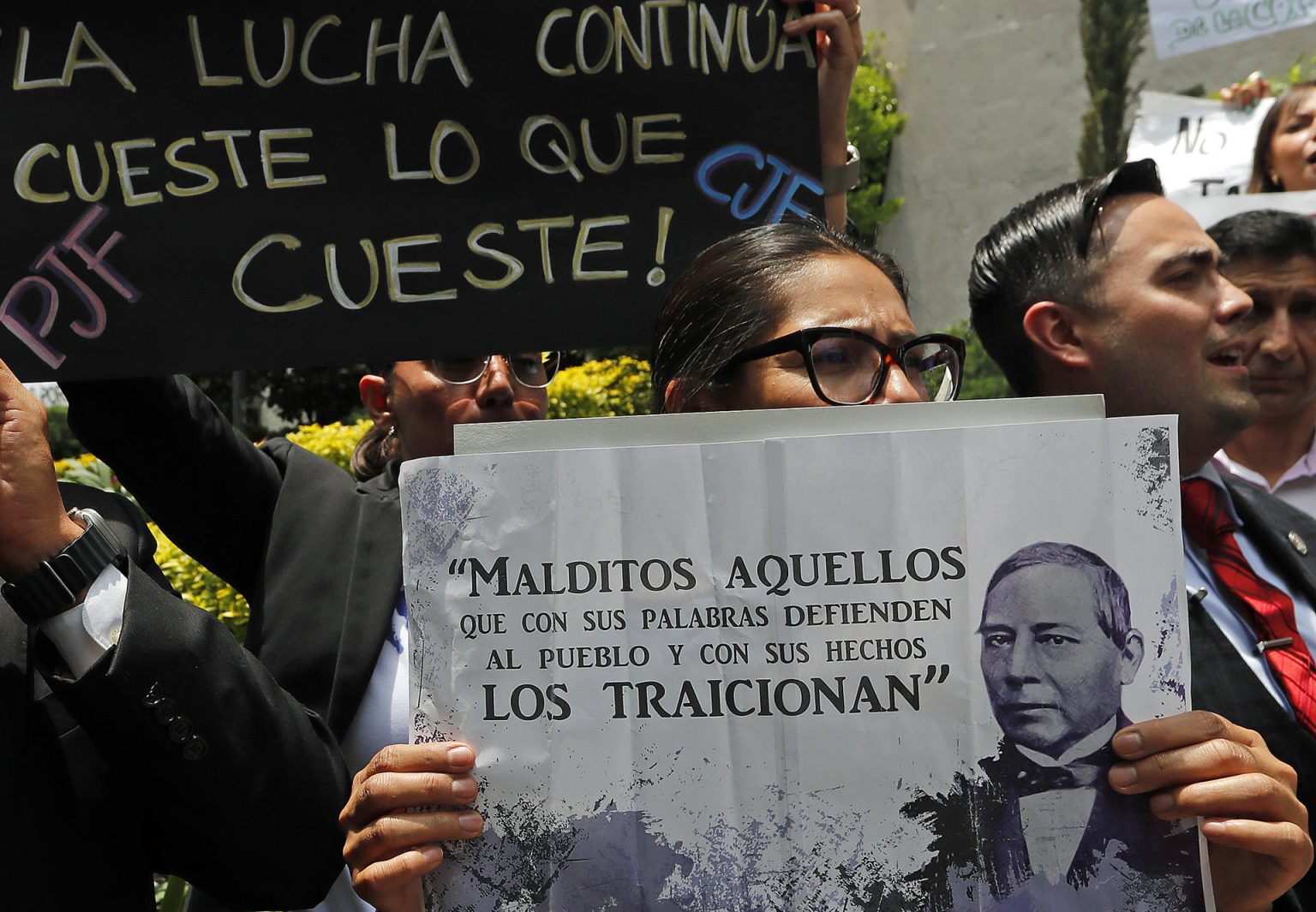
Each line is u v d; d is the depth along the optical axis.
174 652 1.56
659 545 1.37
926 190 8.98
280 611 2.20
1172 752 1.31
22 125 1.94
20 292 1.92
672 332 1.78
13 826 1.53
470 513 1.38
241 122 1.96
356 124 1.97
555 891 1.34
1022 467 1.35
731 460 1.37
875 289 1.67
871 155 9.02
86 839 1.58
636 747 1.35
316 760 1.71
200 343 1.93
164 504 2.22
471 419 2.54
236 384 9.35
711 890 1.33
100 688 1.52
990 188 8.55
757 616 1.35
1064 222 2.55
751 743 1.34
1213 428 2.43
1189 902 1.31
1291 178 4.46
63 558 1.55
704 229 2.00
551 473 1.38
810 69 2.03
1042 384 2.61
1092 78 7.56
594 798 1.34
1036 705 1.33
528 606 1.37
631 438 1.38
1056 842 1.32
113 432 2.15
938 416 1.37
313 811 1.68
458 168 1.98
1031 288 2.59
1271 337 3.71
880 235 9.23
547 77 2.00
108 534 1.61
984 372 7.07
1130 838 1.31
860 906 1.32
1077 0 8.04
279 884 1.66
